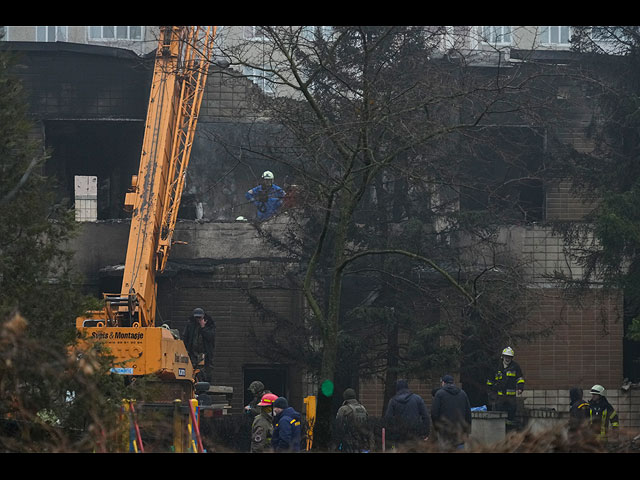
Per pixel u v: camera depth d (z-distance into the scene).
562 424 30.98
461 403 73.62
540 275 108.62
